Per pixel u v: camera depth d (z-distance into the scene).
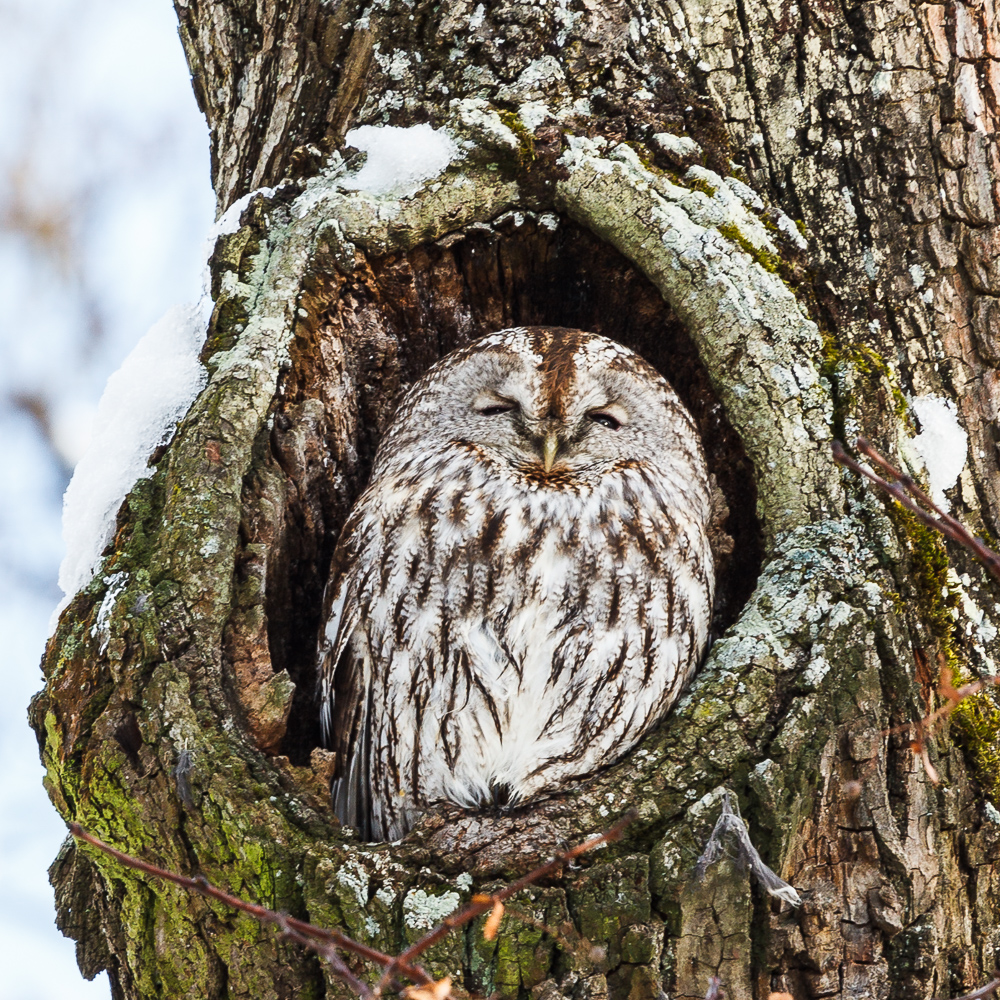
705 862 5.93
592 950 5.81
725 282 7.56
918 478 7.35
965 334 7.64
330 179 7.98
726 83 8.04
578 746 7.65
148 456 7.42
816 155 7.89
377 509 7.98
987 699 7.00
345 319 8.07
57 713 6.63
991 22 7.94
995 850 6.71
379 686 7.81
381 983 4.81
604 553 7.69
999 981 5.66
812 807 6.29
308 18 8.59
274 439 7.57
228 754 6.32
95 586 6.94
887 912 6.17
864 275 7.71
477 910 5.06
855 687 6.47
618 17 8.08
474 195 7.89
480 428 8.12
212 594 6.75
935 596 7.01
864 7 7.95
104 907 6.88
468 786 7.68
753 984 5.99
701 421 8.47
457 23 8.15
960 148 7.79
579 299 8.68
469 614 7.60
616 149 7.90
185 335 7.72
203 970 6.21
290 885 6.01
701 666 7.89
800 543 6.99
